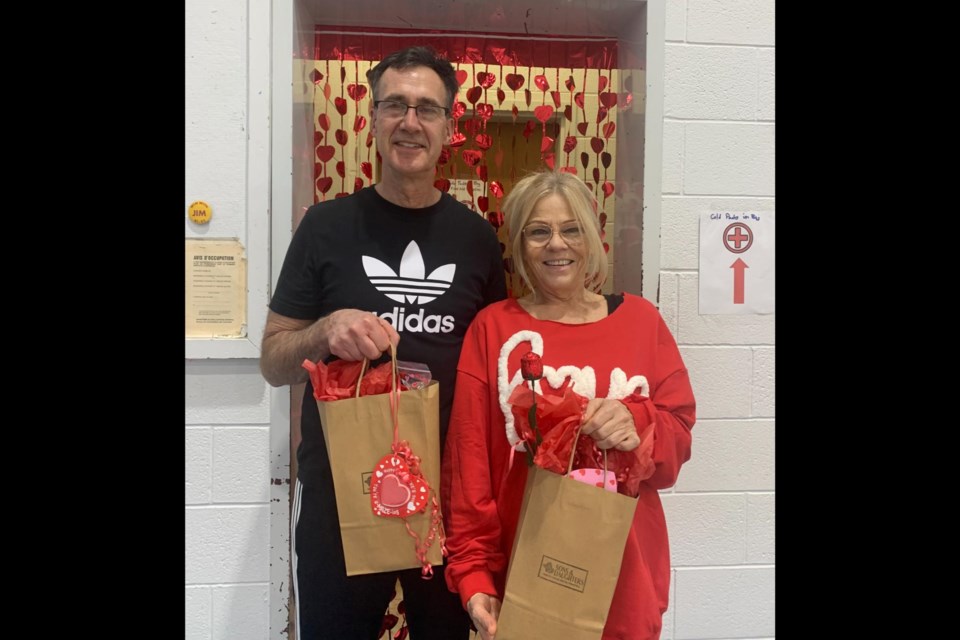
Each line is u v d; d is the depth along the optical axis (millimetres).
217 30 1591
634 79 1733
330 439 1175
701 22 1694
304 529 1361
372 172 1761
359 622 1354
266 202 1612
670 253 1714
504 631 1109
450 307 1363
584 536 1088
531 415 1122
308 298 1376
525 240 1271
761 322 1753
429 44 1797
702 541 1769
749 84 1716
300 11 1652
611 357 1249
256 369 1624
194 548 1626
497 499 1255
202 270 1606
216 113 1598
